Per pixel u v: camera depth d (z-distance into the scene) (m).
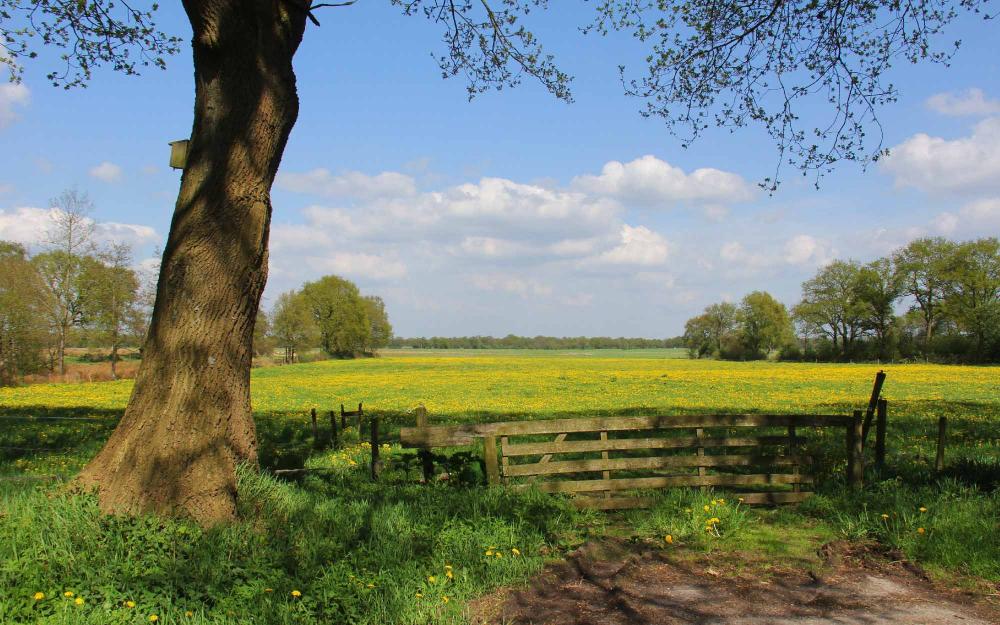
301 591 4.93
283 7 6.92
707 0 10.83
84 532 5.43
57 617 4.21
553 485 8.34
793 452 8.78
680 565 6.12
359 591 4.96
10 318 45.62
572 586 5.58
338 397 34.00
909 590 5.50
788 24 10.72
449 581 5.39
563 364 86.19
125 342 55.44
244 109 6.64
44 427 16.89
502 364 86.12
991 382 42.31
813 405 25.19
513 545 6.32
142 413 6.23
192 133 6.79
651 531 7.04
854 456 8.80
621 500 8.15
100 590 4.57
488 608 5.08
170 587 4.68
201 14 6.37
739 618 4.91
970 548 6.14
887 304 83.69
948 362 77.19
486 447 8.30
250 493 6.72
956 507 7.15
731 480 8.62
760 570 6.00
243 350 6.79
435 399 31.53
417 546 6.07
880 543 6.70
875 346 85.00
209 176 6.55
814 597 5.35
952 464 9.80
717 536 6.89
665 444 8.56
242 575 5.09
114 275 53.09
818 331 92.00
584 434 15.27
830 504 8.03
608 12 11.03
